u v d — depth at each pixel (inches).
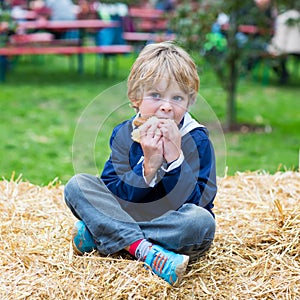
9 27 486.3
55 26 534.9
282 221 164.6
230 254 150.3
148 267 138.5
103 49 542.3
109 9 573.3
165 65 141.8
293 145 340.2
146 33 608.1
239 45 355.9
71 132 354.3
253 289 135.0
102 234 146.0
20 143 326.3
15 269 143.7
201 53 349.4
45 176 268.2
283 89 539.5
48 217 180.7
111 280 136.6
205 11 347.6
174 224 139.9
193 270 141.3
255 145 338.6
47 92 473.1
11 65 595.8
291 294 134.0
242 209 184.5
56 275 138.6
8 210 181.2
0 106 415.8
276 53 413.4
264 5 361.4
